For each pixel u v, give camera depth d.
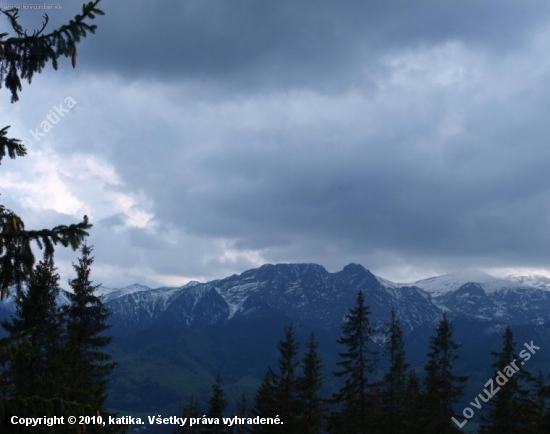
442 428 52.72
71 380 34.97
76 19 13.45
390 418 60.06
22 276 13.14
